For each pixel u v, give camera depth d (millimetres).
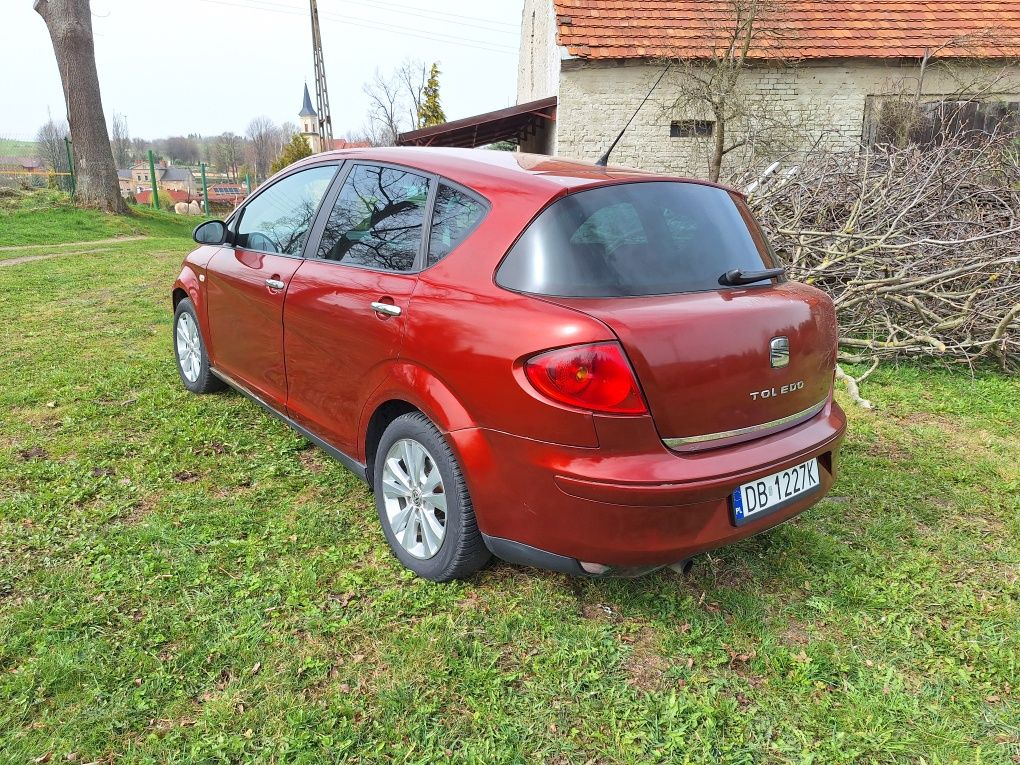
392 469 2955
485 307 2502
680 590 2898
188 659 2371
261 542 3088
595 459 2277
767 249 3137
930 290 6199
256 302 3779
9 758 1964
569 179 2693
